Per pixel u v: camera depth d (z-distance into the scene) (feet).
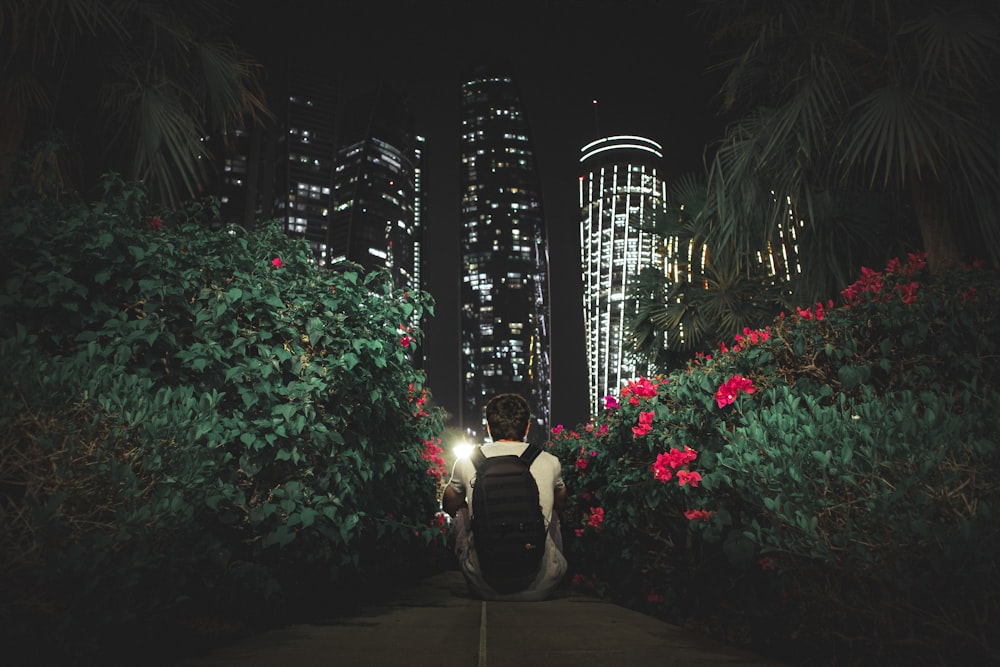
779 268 20.97
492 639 8.43
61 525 5.54
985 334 9.82
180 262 10.28
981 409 6.65
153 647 7.60
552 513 12.59
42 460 5.83
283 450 9.60
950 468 5.71
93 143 16.60
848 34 17.04
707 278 25.22
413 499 19.33
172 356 9.52
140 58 16.53
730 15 19.25
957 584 5.48
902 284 11.56
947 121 15.34
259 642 8.21
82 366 7.07
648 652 7.58
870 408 7.08
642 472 12.28
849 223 19.31
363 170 628.28
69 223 9.32
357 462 11.01
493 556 11.46
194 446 7.30
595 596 17.49
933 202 17.35
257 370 9.84
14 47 13.56
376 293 12.69
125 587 6.05
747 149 18.44
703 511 9.03
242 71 17.51
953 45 14.60
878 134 15.52
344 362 10.63
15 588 5.47
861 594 6.47
